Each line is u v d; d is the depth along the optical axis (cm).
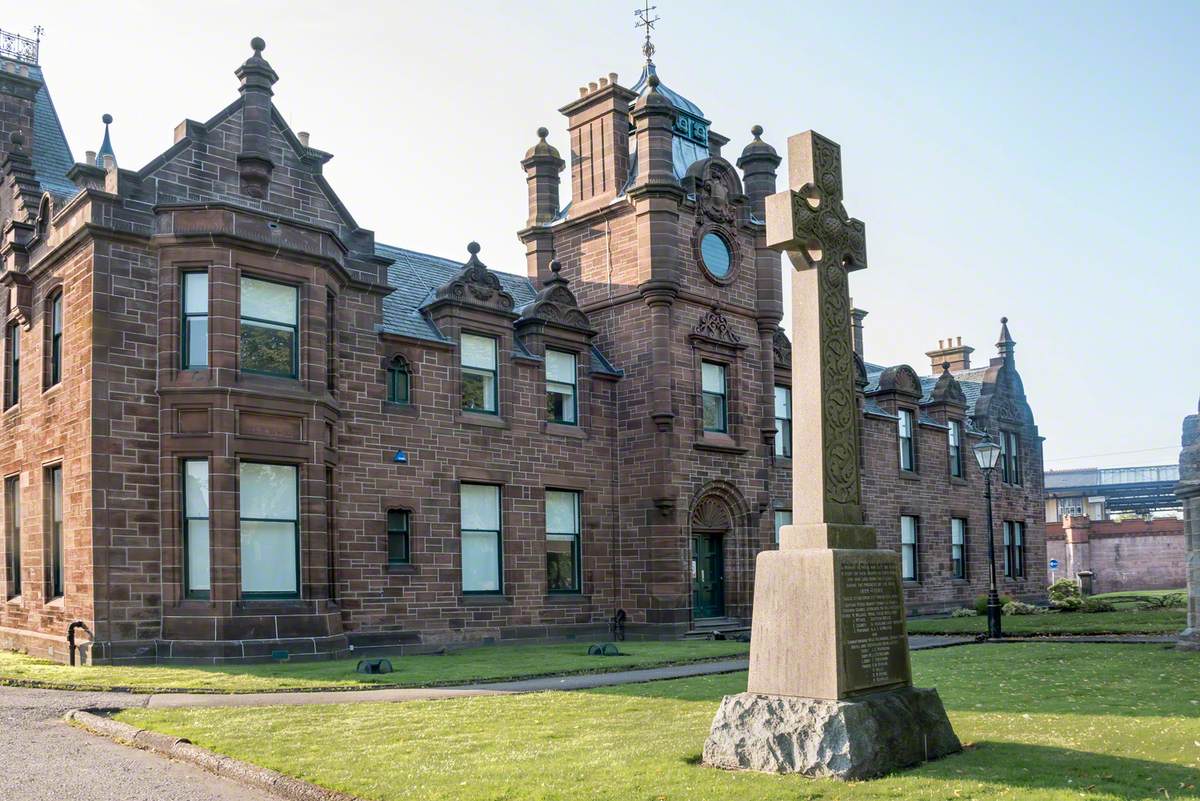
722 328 3281
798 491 1147
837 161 1255
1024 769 989
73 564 2150
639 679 1883
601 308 3241
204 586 2164
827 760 995
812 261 1184
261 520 2245
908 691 1106
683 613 3028
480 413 2867
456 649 2639
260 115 2391
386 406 2609
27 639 2338
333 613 2336
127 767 1133
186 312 2209
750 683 1115
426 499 2672
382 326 2642
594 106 3369
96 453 2080
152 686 1727
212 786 1046
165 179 2234
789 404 3681
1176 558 7150
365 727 1305
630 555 3103
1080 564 7369
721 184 3347
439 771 1031
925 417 4766
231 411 2170
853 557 1096
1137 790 886
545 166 3519
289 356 2327
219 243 2189
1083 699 1492
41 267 2370
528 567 2894
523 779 988
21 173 2616
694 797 912
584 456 3080
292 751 1147
